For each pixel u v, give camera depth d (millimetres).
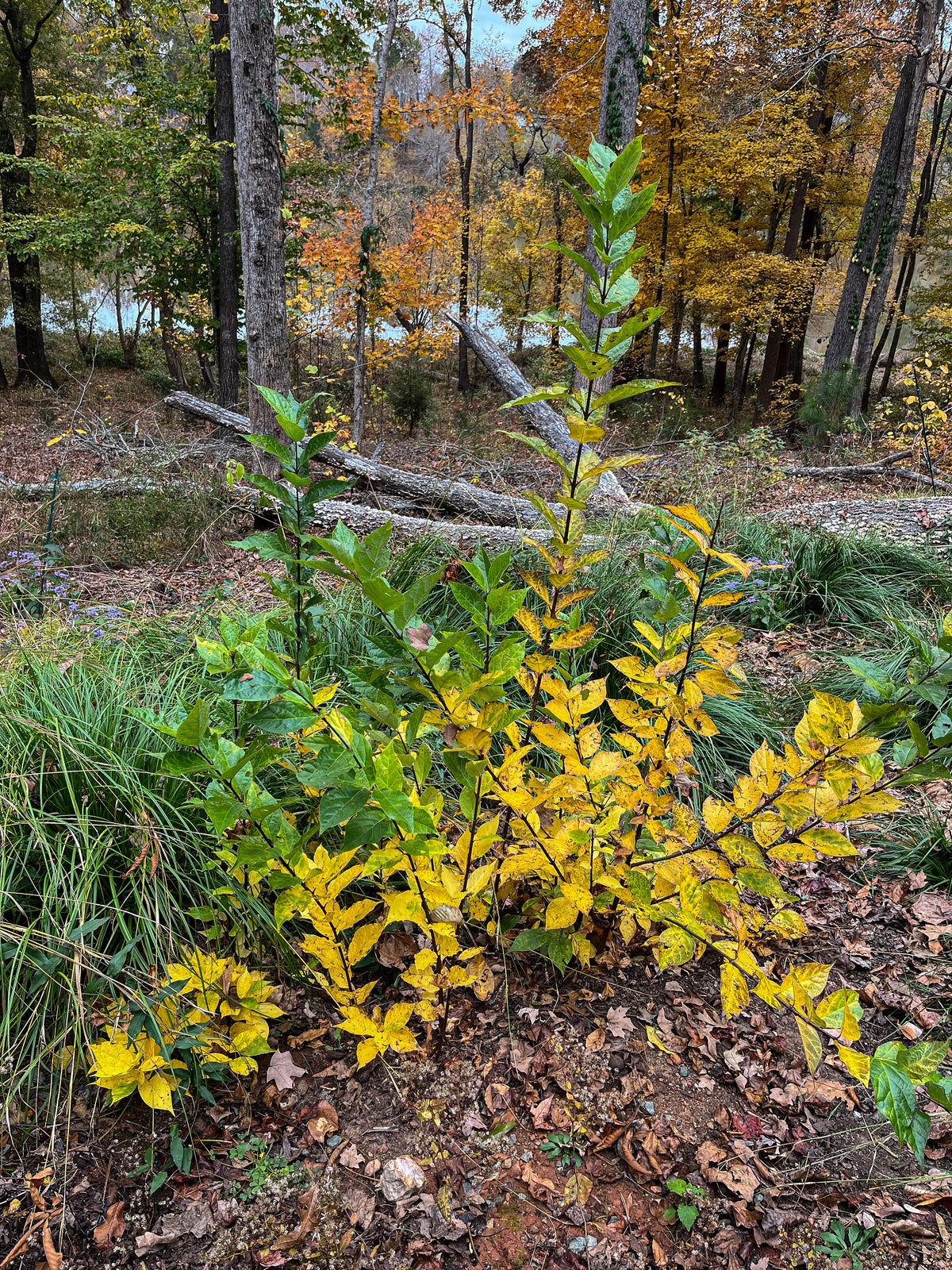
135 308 24875
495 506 6867
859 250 13812
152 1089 1540
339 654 3107
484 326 20750
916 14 12297
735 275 14484
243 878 1894
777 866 2758
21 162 13727
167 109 13742
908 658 3680
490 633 1481
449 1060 1892
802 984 1405
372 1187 1620
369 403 15609
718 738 3221
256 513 6102
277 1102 1778
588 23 12531
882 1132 1806
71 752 2082
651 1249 1544
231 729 1637
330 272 9672
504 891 2006
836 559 4938
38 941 1826
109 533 5824
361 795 1262
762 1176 1688
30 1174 1595
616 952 2199
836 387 12016
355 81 9516
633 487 7996
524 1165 1684
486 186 23391
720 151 13930
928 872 2707
